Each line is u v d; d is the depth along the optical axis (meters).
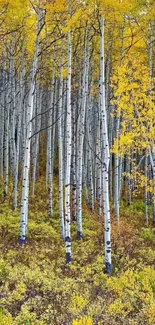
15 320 7.26
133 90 12.59
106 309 8.01
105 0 10.55
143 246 13.45
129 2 11.49
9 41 18.73
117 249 12.69
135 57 16.30
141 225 17.16
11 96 19.14
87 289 8.97
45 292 8.70
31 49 17.61
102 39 10.99
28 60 21.11
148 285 9.21
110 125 20.83
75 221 16.06
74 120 18.28
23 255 10.95
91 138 21.08
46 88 28.98
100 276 9.98
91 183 18.14
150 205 21.38
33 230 13.86
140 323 7.60
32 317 7.46
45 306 8.05
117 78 12.75
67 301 8.29
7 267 9.70
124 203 21.00
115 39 16.72
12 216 15.24
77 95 18.67
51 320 7.51
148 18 14.17
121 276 9.80
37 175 23.66
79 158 14.30
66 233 11.12
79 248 12.41
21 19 15.48
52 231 13.97
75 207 16.62
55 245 12.55
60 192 14.03
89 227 15.41
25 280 9.07
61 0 11.73
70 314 7.74
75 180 17.31
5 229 13.38
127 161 23.19
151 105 12.49
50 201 16.69
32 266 10.12
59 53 17.38
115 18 12.15
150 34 14.84
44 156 28.19
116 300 8.34
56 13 12.80
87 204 19.00
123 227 15.91
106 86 18.56
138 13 14.48
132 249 12.85
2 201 17.45
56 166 27.02
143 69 13.28
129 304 8.27
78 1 11.34
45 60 17.86
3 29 15.79
